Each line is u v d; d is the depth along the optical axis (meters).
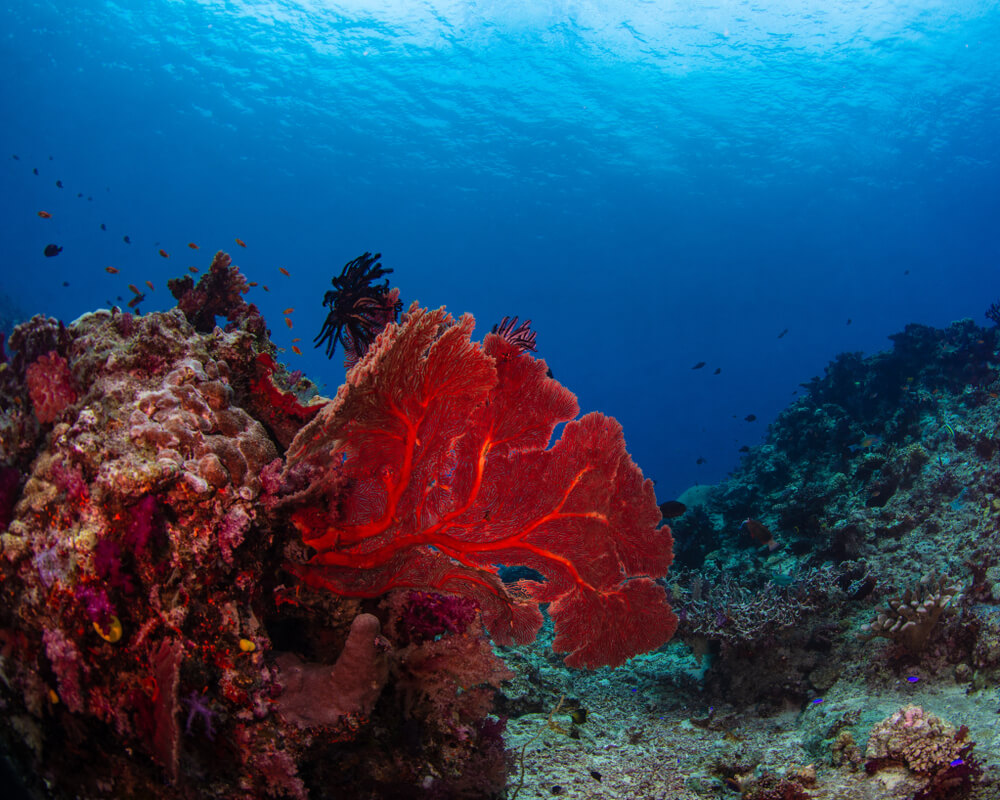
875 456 9.26
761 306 98.31
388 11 41.41
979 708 4.50
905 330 11.25
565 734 5.57
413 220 76.06
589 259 82.94
